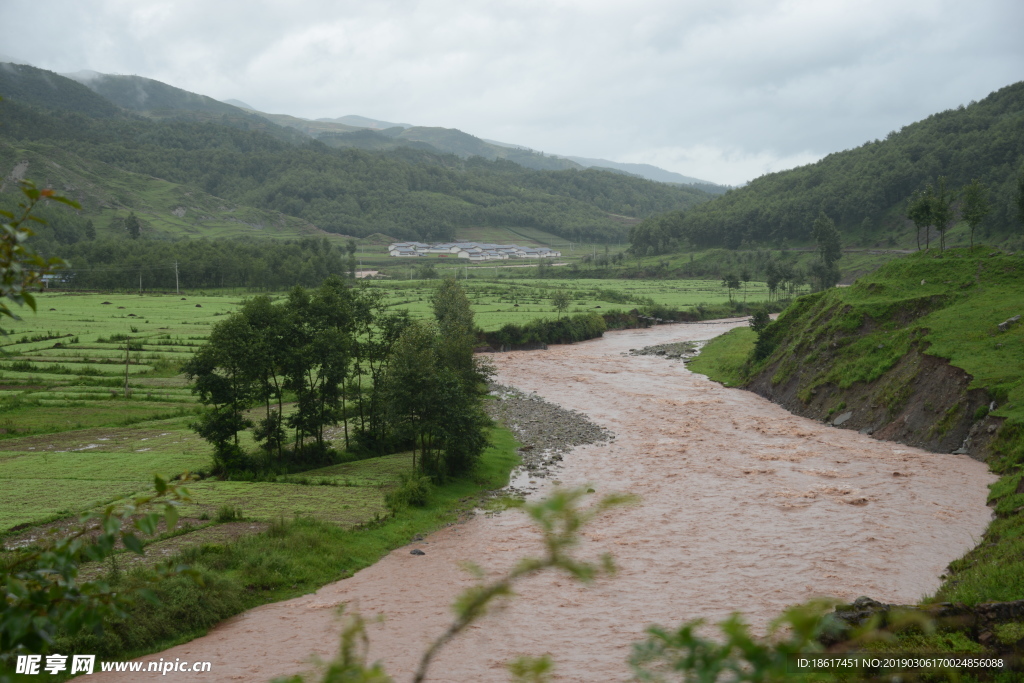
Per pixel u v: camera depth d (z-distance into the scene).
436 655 29.45
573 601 34.75
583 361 128.25
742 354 115.25
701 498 50.62
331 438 74.44
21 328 134.88
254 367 61.44
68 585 7.19
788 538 42.03
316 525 44.31
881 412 70.06
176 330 137.00
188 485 55.53
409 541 45.25
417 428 57.41
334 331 66.31
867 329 82.94
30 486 53.53
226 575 37.19
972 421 59.41
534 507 5.42
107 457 63.31
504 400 92.56
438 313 110.62
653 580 36.84
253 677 27.73
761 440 67.88
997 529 39.38
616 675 27.34
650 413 82.69
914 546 39.94
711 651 4.99
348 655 5.92
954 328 71.44
